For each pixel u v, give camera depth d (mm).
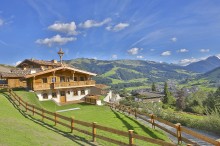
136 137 14180
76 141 17250
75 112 39156
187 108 71000
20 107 33438
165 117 34344
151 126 27656
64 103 49000
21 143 14133
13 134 15773
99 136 16984
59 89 50719
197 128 28625
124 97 116750
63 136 18609
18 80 55781
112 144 17016
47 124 23719
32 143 14539
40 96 47969
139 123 29391
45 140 15742
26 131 17266
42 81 49250
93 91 62750
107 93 90312
